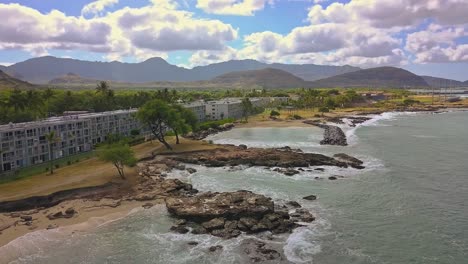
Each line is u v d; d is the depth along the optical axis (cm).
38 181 9825
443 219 7719
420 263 5991
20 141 11431
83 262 6181
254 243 6719
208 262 6106
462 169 11894
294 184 10281
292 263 6025
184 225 7525
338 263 6019
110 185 9825
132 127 17988
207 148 14562
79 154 13612
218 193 9038
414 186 10012
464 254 6259
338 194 9369
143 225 7594
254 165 12531
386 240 6794
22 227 7444
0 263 6138
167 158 13288
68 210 8150
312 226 7394
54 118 14775
